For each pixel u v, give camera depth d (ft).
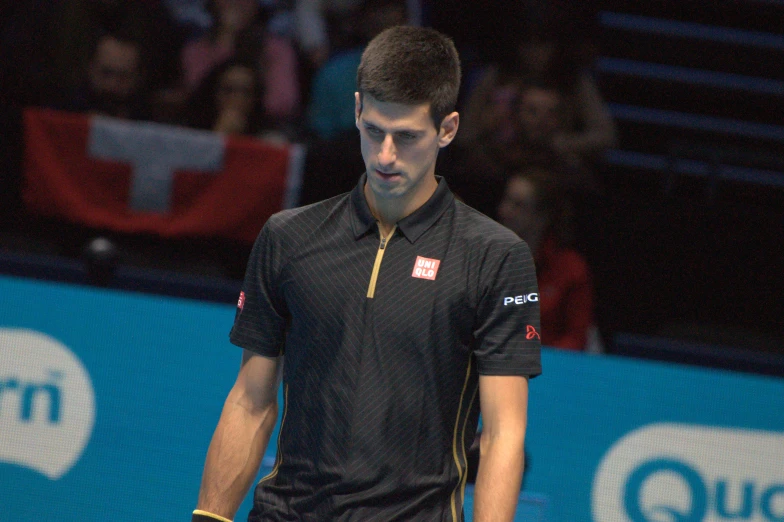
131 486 42.86
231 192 54.49
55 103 60.95
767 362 51.13
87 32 62.39
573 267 50.57
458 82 22.33
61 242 54.60
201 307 44.14
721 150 60.34
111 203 54.49
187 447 43.14
